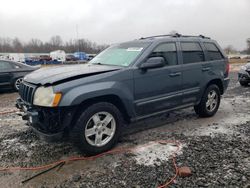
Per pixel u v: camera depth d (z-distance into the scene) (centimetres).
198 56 630
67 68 511
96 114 448
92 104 447
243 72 1202
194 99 623
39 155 456
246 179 368
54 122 424
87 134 442
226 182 362
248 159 427
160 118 664
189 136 537
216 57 679
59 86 419
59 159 441
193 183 362
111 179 377
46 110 424
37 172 402
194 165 410
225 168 399
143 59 513
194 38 639
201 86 630
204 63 635
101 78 456
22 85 493
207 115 665
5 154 461
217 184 358
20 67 1155
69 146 490
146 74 513
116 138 474
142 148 479
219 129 579
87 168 411
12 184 372
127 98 484
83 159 441
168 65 561
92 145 446
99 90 443
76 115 438
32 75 491
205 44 657
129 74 489
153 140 518
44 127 430
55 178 385
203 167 403
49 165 421
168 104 564
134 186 359
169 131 570
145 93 517
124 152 464
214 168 400
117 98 479
